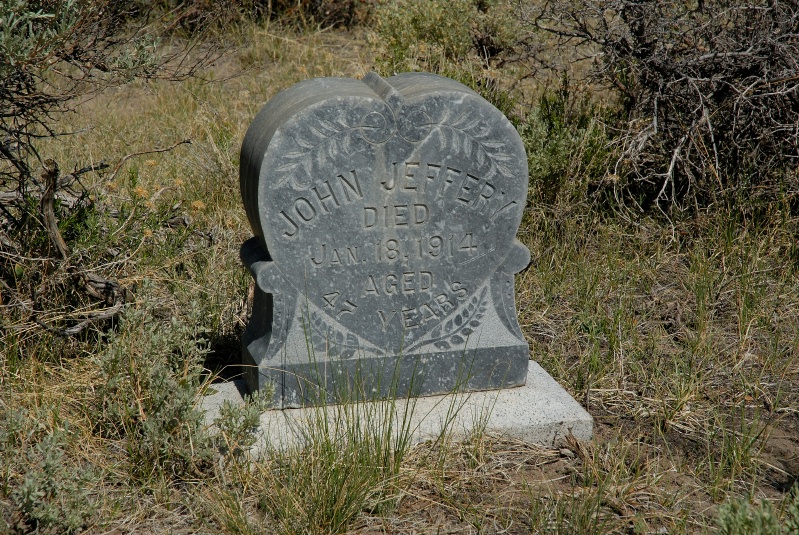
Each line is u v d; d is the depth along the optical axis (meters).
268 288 2.35
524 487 2.26
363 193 2.34
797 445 2.41
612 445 2.39
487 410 2.41
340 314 2.39
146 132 3.69
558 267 2.96
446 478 2.28
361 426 2.34
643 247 3.04
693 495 2.26
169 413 2.25
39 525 2.14
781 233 3.02
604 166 3.19
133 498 2.21
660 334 2.74
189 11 3.18
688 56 3.17
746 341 2.70
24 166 2.63
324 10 5.25
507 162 2.38
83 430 2.32
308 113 2.29
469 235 2.40
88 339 2.58
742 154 3.18
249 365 2.42
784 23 3.07
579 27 3.28
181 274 2.86
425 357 2.44
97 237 2.70
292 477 2.20
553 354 2.67
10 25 2.40
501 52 3.71
